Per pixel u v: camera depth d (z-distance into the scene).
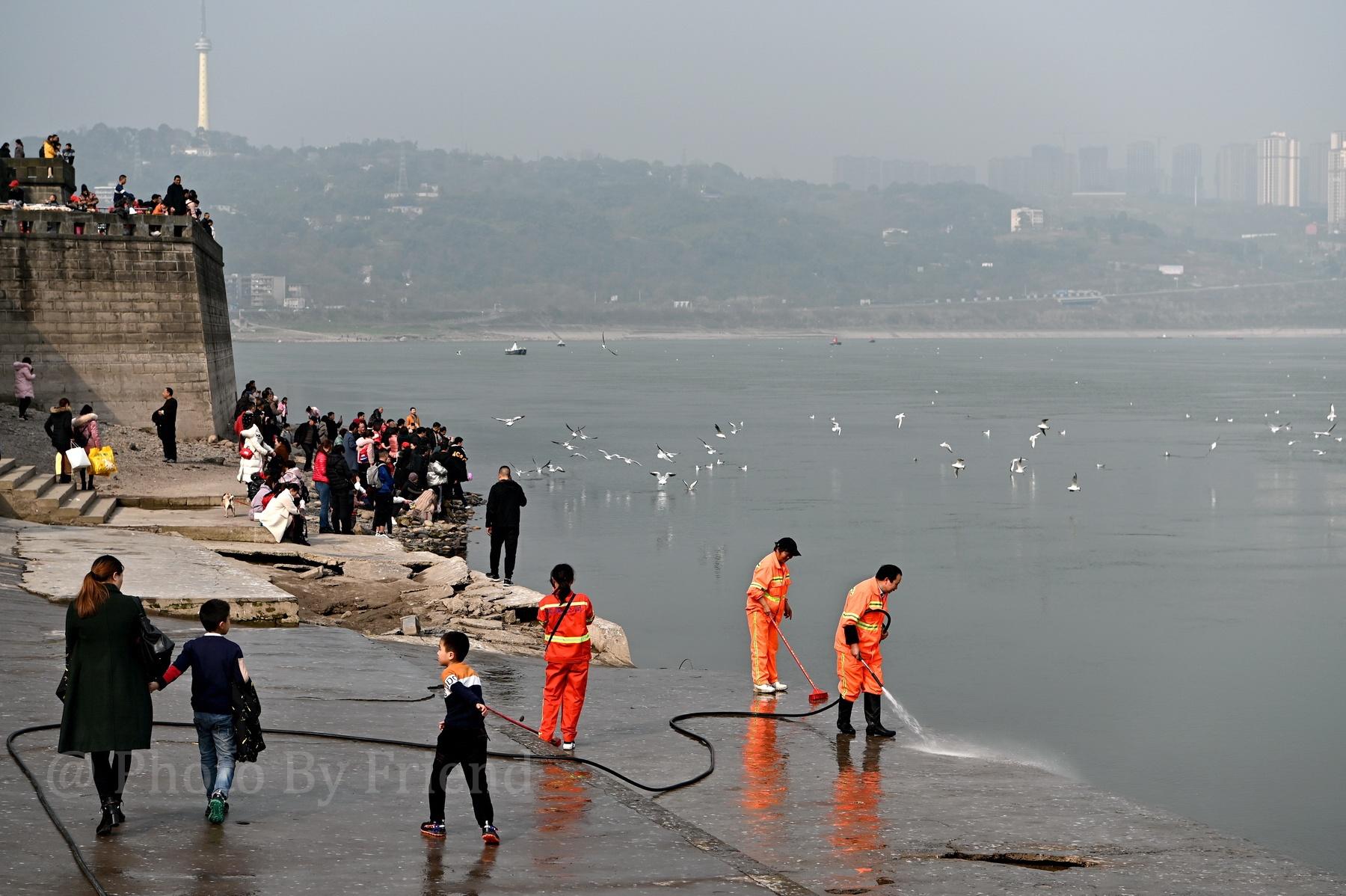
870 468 72.00
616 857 12.41
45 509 33.38
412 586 29.58
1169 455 79.50
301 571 30.62
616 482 64.56
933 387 169.88
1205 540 47.41
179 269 55.41
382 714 17.47
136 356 54.88
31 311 53.41
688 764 16.47
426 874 11.54
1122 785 20.53
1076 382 183.75
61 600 23.03
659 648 29.34
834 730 19.00
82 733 11.70
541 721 18.16
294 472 33.12
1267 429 100.31
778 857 12.89
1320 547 45.59
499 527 32.34
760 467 72.06
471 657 23.08
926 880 12.45
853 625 18.56
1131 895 12.27
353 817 13.05
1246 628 33.00
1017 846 13.66
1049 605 35.66
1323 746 23.05
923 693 26.19
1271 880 12.91
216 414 58.97
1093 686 26.95
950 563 42.31
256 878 11.02
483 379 190.88
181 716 16.33
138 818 12.41
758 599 21.31
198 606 23.75
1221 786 20.78
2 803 12.53
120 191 57.72
